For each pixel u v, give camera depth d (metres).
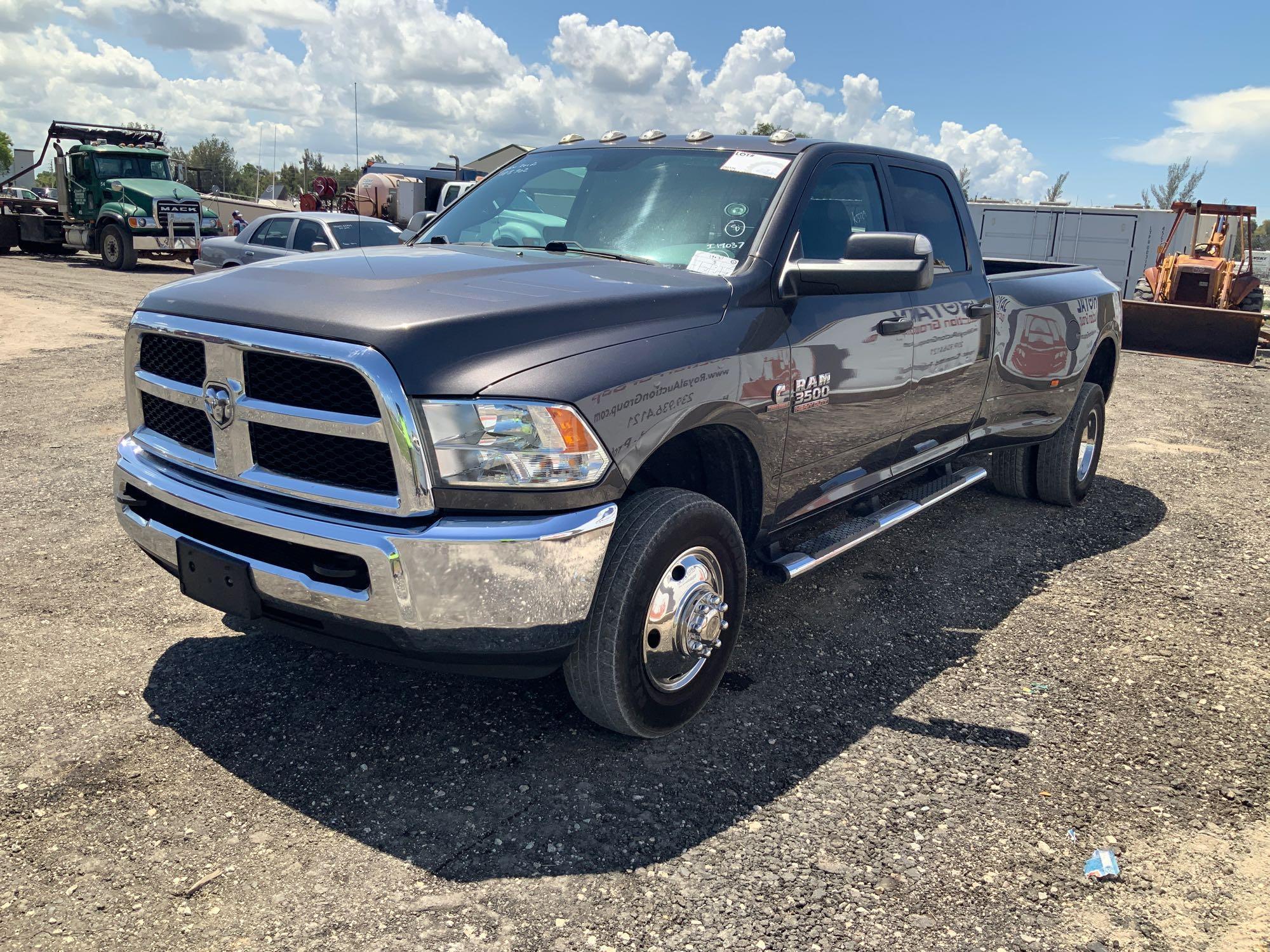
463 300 2.67
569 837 2.57
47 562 4.34
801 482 3.55
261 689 3.29
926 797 2.83
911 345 3.99
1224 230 18.41
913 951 2.20
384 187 26.58
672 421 2.81
